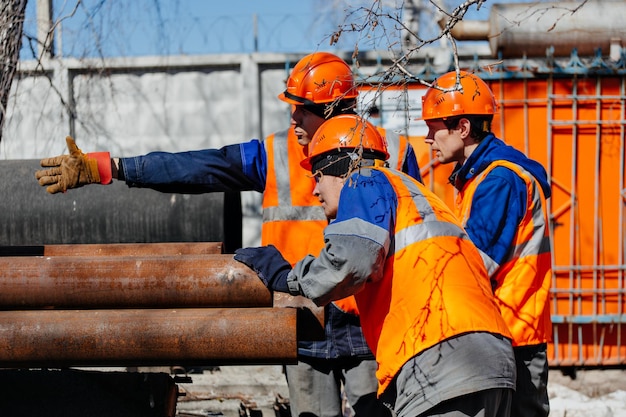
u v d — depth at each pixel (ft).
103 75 26.35
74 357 10.43
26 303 10.84
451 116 12.75
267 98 26.66
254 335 10.34
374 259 9.79
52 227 16.90
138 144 26.76
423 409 9.68
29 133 26.30
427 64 23.11
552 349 23.45
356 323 13.23
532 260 11.97
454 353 9.71
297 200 13.66
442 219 10.37
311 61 13.73
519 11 23.12
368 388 13.30
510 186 11.83
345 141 10.98
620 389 23.26
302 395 13.47
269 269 10.68
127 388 11.76
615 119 23.09
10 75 17.43
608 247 23.22
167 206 17.03
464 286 9.96
